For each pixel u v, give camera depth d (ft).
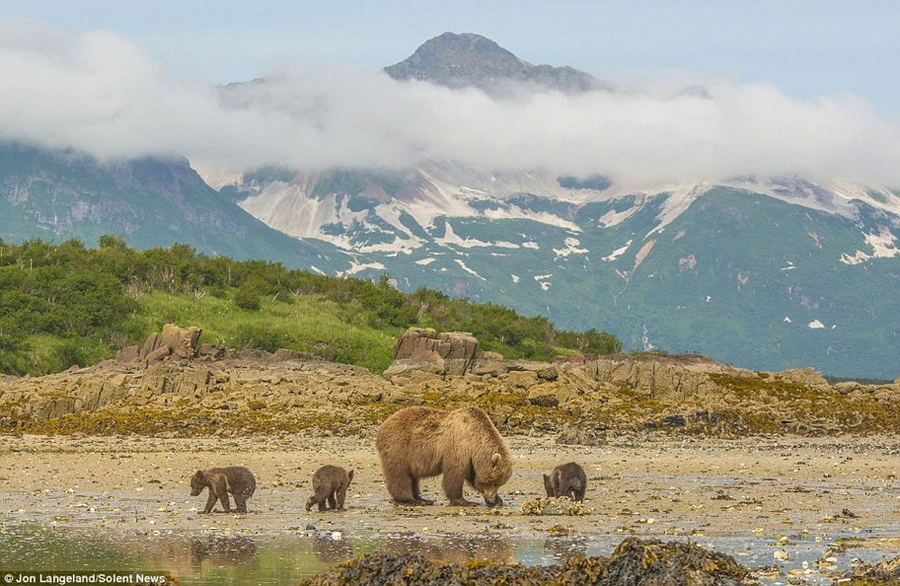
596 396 279.08
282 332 501.56
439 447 128.36
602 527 111.34
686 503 130.72
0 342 443.32
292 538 105.91
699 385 300.81
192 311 513.86
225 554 97.40
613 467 177.47
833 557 91.45
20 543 103.19
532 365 326.85
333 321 529.86
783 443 226.79
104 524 115.03
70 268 542.16
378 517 119.96
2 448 207.82
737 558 92.17
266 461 183.11
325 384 298.15
